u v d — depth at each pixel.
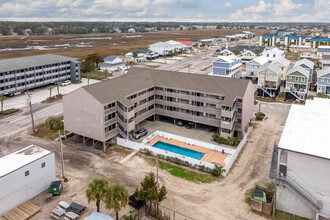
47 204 38.75
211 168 47.09
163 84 65.81
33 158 40.50
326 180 34.53
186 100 64.00
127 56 162.25
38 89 100.62
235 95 58.16
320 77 90.06
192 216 36.53
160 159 51.41
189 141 57.44
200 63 159.62
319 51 167.62
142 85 64.19
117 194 32.69
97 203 35.06
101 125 52.91
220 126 60.22
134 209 37.91
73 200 39.66
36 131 63.41
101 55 183.62
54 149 54.81
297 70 86.00
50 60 105.69
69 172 46.75
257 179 44.88
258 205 37.31
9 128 65.19
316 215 34.72
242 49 186.38
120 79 64.00
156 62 163.50
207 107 61.53
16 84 92.06
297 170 35.97
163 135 60.31
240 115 59.28
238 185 43.34
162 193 35.94
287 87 88.19
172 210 37.59
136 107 61.56
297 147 35.34
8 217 35.53
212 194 41.09
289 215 36.97
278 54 125.75
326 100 53.12
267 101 88.38
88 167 48.31
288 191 36.78
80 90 53.75
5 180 36.03
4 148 55.00
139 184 43.44
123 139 55.81
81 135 56.78
